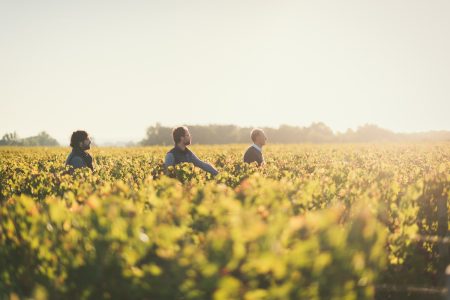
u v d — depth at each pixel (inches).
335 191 347.9
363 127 6628.9
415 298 289.6
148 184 320.8
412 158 888.9
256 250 167.9
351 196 328.2
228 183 395.5
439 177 353.7
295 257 163.0
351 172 411.5
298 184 324.5
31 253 215.5
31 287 213.5
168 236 186.7
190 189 280.5
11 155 1089.4
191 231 220.5
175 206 229.6
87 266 189.2
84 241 203.5
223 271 163.6
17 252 222.4
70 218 223.5
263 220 217.5
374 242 188.5
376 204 279.3
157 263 190.9
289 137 6476.4
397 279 281.1
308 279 164.6
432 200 342.6
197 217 228.5
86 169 422.3
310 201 297.3
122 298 184.5
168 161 421.4
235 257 165.5
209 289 164.7
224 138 5698.8
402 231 284.7
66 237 207.3
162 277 177.3
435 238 299.6
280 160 705.0
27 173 441.7
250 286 165.6
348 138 6545.3
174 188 274.8
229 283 155.9
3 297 217.9
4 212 228.7
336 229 172.4
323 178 373.7
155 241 190.4
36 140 6299.2
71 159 437.4
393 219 306.0
